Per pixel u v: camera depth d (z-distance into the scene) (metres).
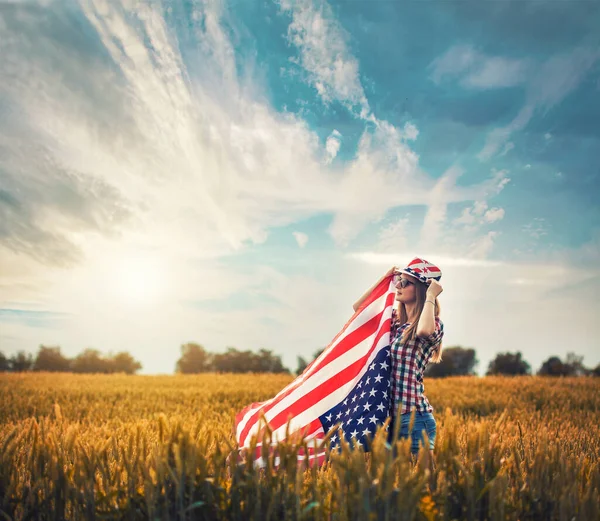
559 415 10.83
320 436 5.25
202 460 3.70
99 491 3.82
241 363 42.16
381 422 4.93
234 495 3.63
